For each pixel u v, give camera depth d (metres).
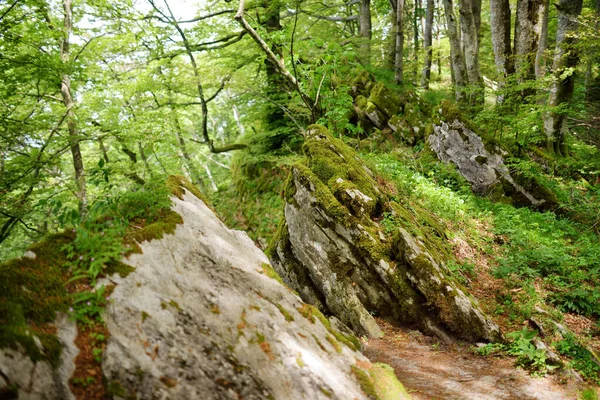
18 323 2.28
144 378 2.45
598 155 11.75
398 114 13.07
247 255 4.42
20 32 8.73
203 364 2.70
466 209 8.74
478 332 5.29
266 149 15.10
